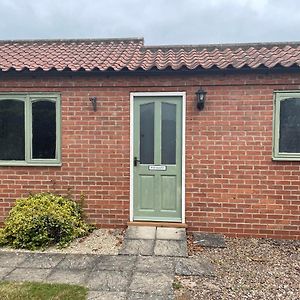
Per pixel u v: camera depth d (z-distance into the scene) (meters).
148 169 6.09
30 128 6.17
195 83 5.85
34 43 8.05
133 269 4.46
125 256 4.91
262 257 4.95
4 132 6.24
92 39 8.14
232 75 5.76
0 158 6.28
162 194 6.09
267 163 5.78
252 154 5.80
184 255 4.92
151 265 4.59
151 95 5.95
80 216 6.04
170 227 5.95
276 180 5.78
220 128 5.84
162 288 3.93
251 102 5.75
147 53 6.99
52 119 6.17
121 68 5.72
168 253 4.98
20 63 6.19
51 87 6.08
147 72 5.81
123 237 5.67
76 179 6.14
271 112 5.72
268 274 4.35
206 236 5.76
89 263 4.68
